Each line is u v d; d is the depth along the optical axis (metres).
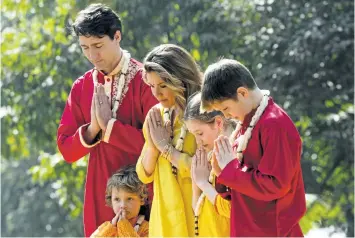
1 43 26.88
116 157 12.84
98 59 12.67
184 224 11.84
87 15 12.62
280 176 10.80
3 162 40.88
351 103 25.09
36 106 26.28
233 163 10.98
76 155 12.94
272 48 24.50
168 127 12.02
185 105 11.97
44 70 26.03
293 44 23.98
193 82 11.97
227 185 10.96
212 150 11.48
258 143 10.98
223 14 24.41
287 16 24.72
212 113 11.39
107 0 23.72
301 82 24.36
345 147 25.42
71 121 13.12
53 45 25.78
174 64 11.91
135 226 12.52
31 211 39.06
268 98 11.10
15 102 26.73
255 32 24.69
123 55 12.85
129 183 12.47
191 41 23.84
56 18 25.83
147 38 23.78
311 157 25.39
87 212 12.97
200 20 24.16
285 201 10.99
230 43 24.27
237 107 10.99
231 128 11.59
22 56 26.50
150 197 12.66
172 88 11.87
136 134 12.62
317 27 24.11
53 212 38.38
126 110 12.82
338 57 24.44
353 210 25.88
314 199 25.33
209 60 23.98
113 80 12.87
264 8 24.88
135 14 23.69
